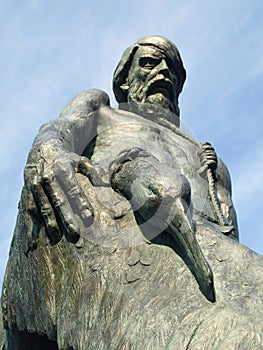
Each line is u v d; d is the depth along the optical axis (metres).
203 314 5.88
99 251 6.54
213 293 6.02
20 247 6.91
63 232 6.64
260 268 6.41
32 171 6.75
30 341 7.10
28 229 6.80
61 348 6.36
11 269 7.04
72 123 7.34
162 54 8.05
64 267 6.60
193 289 6.11
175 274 6.25
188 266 6.27
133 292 6.21
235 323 5.76
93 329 6.19
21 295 6.87
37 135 7.09
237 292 6.10
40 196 6.65
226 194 7.84
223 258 6.48
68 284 6.50
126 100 8.17
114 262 6.45
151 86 7.98
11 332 7.14
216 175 7.86
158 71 7.99
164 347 5.73
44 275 6.64
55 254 6.64
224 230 7.04
